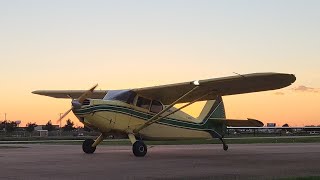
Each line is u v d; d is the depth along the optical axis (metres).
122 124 17.62
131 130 17.95
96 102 17.03
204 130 20.84
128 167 12.16
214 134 21.27
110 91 18.42
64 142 37.84
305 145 28.81
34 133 86.56
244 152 20.17
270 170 11.41
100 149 23.11
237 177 9.79
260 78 15.67
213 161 14.48
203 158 15.98
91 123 17.05
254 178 9.48
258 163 13.73
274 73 15.06
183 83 17.11
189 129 20.22
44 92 21.95
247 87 17.27
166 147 26.25
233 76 15.81
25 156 16.78
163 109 18.78
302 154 18.56
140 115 18.16
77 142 37.66
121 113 17.55
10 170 11.24
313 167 12.29
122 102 17.69
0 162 13.80
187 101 19.53
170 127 19.45
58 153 18.88
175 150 22.02
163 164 13.20
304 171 11.16
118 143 34.28
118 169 11.57
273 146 27.30
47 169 11.51
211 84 16.86
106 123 17.23
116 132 17.84
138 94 18.22
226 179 9.45
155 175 10.20
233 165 12.95
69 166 12.40
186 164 13.26
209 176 10.00
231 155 17.89
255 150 22.03
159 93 18.28
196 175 10.22
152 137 18.92
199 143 33.44
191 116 20.53
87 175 10.17
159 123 19.06
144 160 14.83
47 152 19.77
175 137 19.73
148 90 17.91
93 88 17.19
